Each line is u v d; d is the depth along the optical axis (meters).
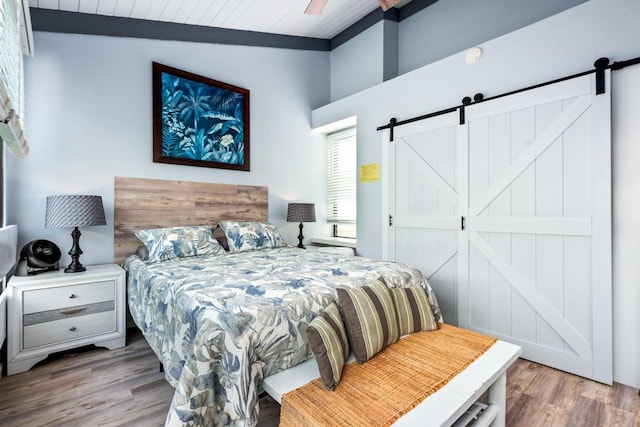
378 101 3.54
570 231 2.24
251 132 3.88
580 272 2.20
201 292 1.66
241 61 3.81
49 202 2.44
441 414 1.16
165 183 3.22
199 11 3.17
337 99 4.53
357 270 2.16
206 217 3.50
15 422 1.64
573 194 2.22
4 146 2.37
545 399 1.91
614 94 2.08
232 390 1.29
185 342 1.51
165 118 3.22
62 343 2.31
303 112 4.37
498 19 3.29
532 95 2.40
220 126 3.60
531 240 2.43
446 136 2.93
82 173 2.80
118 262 2.95
